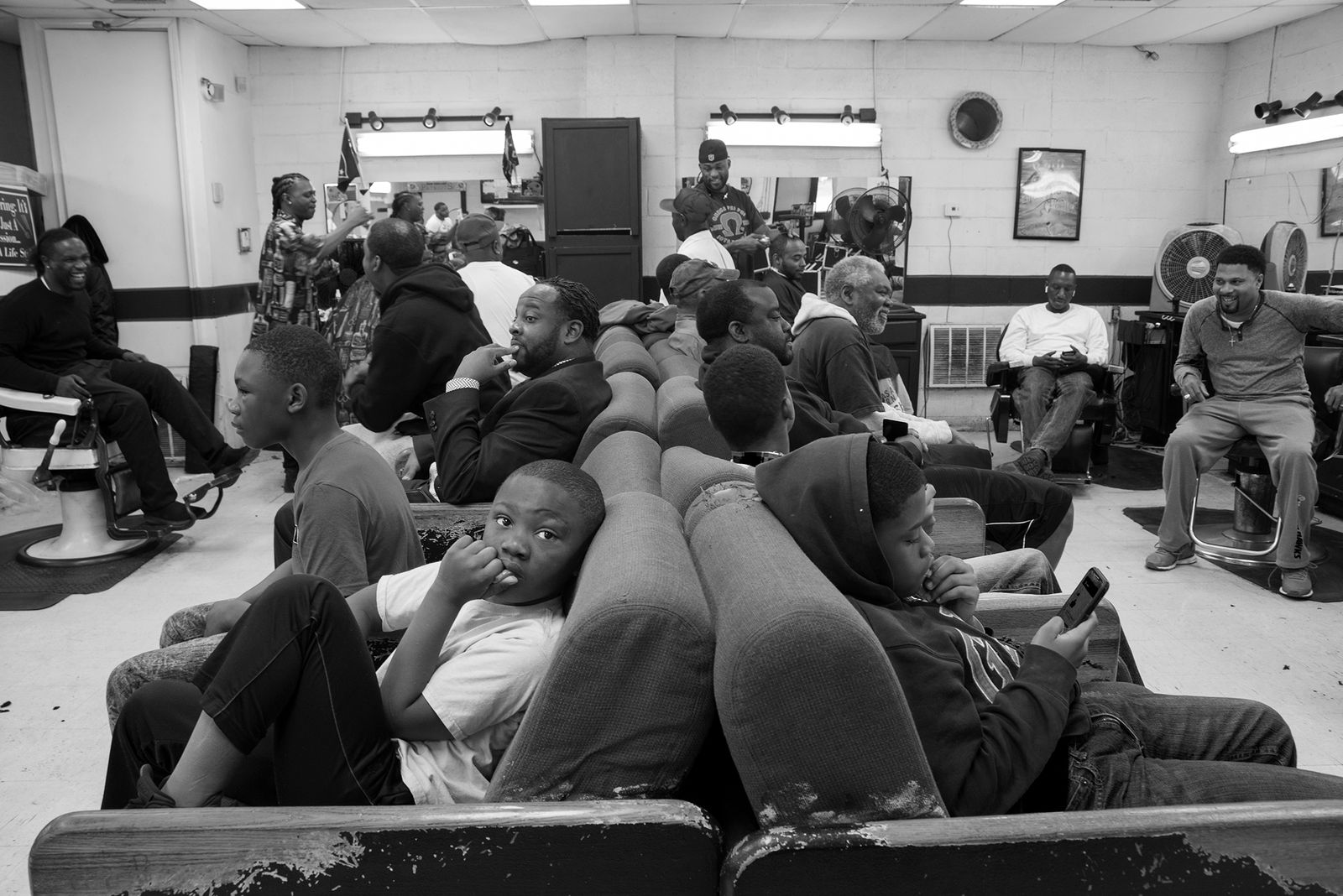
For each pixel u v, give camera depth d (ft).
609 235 22.02
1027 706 4.11
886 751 3.40
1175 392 14.52
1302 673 10.07
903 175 23.53
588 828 3.44
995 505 9.55
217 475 14.83
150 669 5.50
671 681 3.55
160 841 3.47
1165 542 13.53
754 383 5.97
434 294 10.15
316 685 3.97
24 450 13.73
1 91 21.43
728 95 22.88
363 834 3.46
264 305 17.07
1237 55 22.77
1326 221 20.01
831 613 3.33
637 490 5.28
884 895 3.40
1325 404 13.73
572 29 21.34
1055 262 24.12
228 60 21.61
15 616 11.83
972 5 19.35
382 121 22.82
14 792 7.85
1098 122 23.57
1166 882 3.48
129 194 20.35
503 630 4.41
